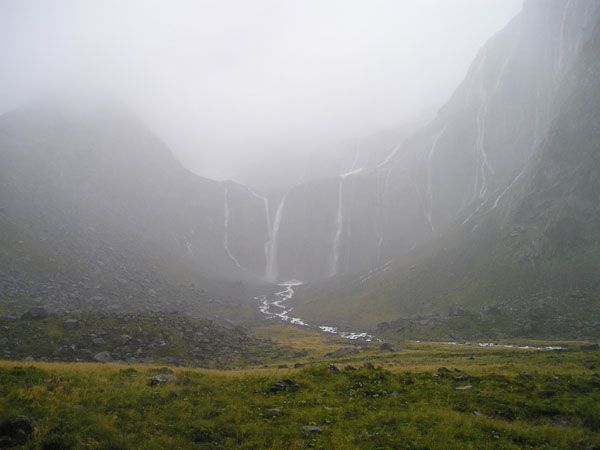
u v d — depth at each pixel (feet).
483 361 152.56
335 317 440.86
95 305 314.55
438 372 108.27
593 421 74.90
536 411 79.46
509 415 77.46
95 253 453.99
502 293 350.02
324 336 305.53
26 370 85.61
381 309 436.35
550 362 139.13
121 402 73.20
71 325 181.27
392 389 90.58
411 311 406.82
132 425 64.39
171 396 79.87
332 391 88.63
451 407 79.82
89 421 62.80
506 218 456.45
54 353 159.84
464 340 274.36
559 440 66.44
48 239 420.36
